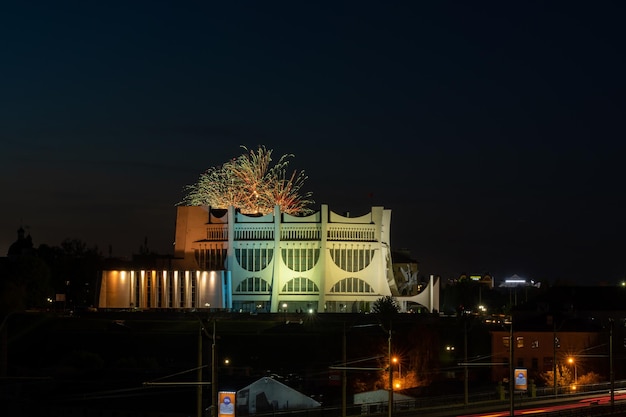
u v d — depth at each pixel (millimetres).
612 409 133625
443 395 162625
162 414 135500
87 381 165875
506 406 150750
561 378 188750
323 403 154375
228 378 152625
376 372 198625
